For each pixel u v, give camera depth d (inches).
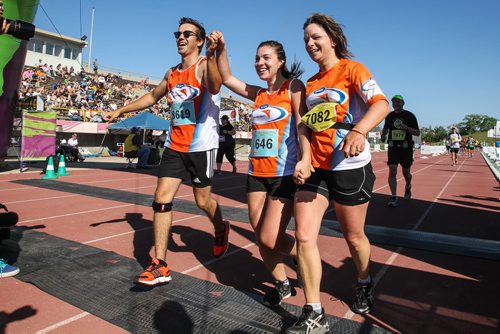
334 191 95.7
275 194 104.6
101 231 193.3
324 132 94.5
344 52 98.0
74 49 1569.9
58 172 444.8
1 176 430.0
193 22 129.7
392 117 272.7
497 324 100.6
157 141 697.6
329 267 145.1
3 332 94.0
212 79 118.5
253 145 110.9
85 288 119.8
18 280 127.4
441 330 97.3
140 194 318.0
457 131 775.7
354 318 103.9
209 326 97.4
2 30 97.0
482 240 181.5
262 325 98.3
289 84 106.6
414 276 135.6
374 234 191.8
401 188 381.7
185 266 144.4
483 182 446.0
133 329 95.8
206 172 132.6
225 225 150.0
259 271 140.4
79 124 778.8
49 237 177.0
